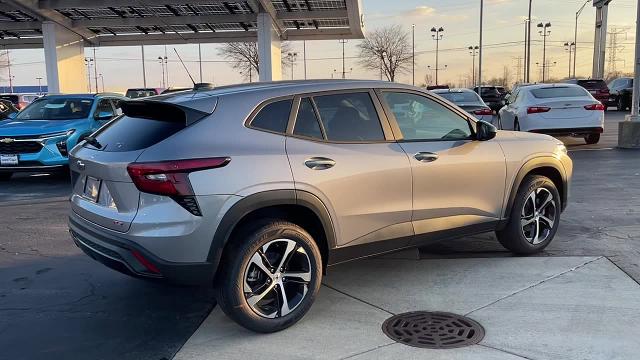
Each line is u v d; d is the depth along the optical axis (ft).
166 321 14.12
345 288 15.93
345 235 14.01
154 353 12.40
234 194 12.23
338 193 13.64
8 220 24.95
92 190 13.62
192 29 100.01
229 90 13.88
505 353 11.93
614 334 12.66
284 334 13.15
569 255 18.20
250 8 84.74
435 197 15.55
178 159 11.93
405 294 15.37
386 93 15.38
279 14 86.84
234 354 12.24
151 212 11.98
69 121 35.37
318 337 12.94
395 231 14.92
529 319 13.53
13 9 82.07
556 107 42.73
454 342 12.48
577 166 35.91
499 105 99.50
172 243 11.90
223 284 12.65
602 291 15.11
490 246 19.58
